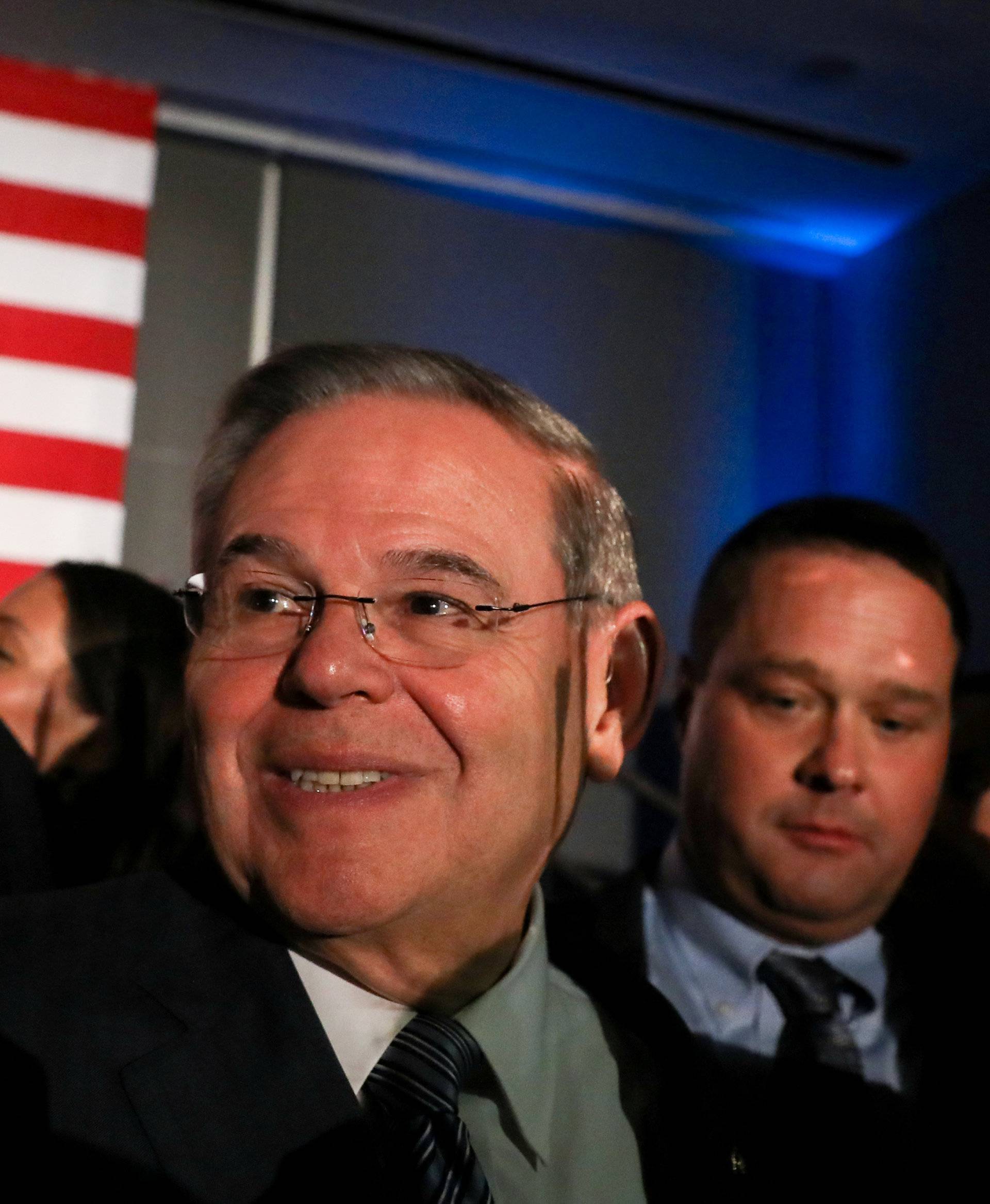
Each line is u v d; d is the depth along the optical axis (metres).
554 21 3.30
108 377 3.47
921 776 1.68
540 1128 1.14
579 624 1.22
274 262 3.81
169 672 1.88
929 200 4.12
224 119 3.75
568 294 4.12
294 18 3.31
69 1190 0.92
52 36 3.40
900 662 1.65
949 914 1.80
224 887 1.18
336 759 1.05
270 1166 0.96
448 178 3.99
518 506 1.17
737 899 1.69
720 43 3.36
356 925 1.05
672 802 3.52
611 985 1.36
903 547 1.73
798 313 4.43
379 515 1.11
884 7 3.18
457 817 1.08
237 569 1.14
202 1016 1.04
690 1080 1.26
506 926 1.16
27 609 1.86
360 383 1.18
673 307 4.25
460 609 1.12
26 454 3.36
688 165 3.96
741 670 1.70
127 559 3.53
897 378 4.19
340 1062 1.06
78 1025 1.01
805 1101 1.54
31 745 1.80
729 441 4.26
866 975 1.70
